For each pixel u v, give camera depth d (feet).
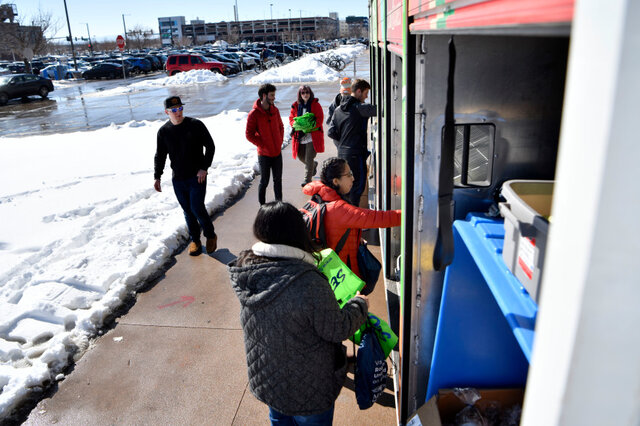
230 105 57.57
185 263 15.40
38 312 12.16
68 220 20.10
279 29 423.23
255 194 22.13
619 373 1.61
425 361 7.02
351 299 6.16
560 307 1.69
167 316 12.37
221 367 10.36
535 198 4.33
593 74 1.46
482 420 6.15
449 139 5.77
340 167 8.55
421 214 6.12
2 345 10.92
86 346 11.23
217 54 114.73
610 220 1.48
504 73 5.51
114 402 9.44
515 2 2.20
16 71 141.90
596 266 1.53
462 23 3.24
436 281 6.48
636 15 1.30
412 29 5.31
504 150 5.76
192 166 14.73
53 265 14.82
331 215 8.36
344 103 15.26
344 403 9.01
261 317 5.51
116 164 30.09
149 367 10.43
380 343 7.16
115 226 18.19
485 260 4.55
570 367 1.66
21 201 22.98
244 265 5.64
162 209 20.39
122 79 118.73
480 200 5.93
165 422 8.91
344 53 167.63
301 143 20.40
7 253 16.72
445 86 5.66
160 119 50.67
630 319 1.55
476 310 6.05
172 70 105.70
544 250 3.33
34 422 9.00
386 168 11.40
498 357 6.27
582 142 1.53
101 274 14.07
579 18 1.51
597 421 1.69
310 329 5.49
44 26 137.69
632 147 1.40
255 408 9.17
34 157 33.32
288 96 60.39
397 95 10.81
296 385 5.61
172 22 435.94
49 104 71.51
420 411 6.18
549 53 5.44
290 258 5.53
